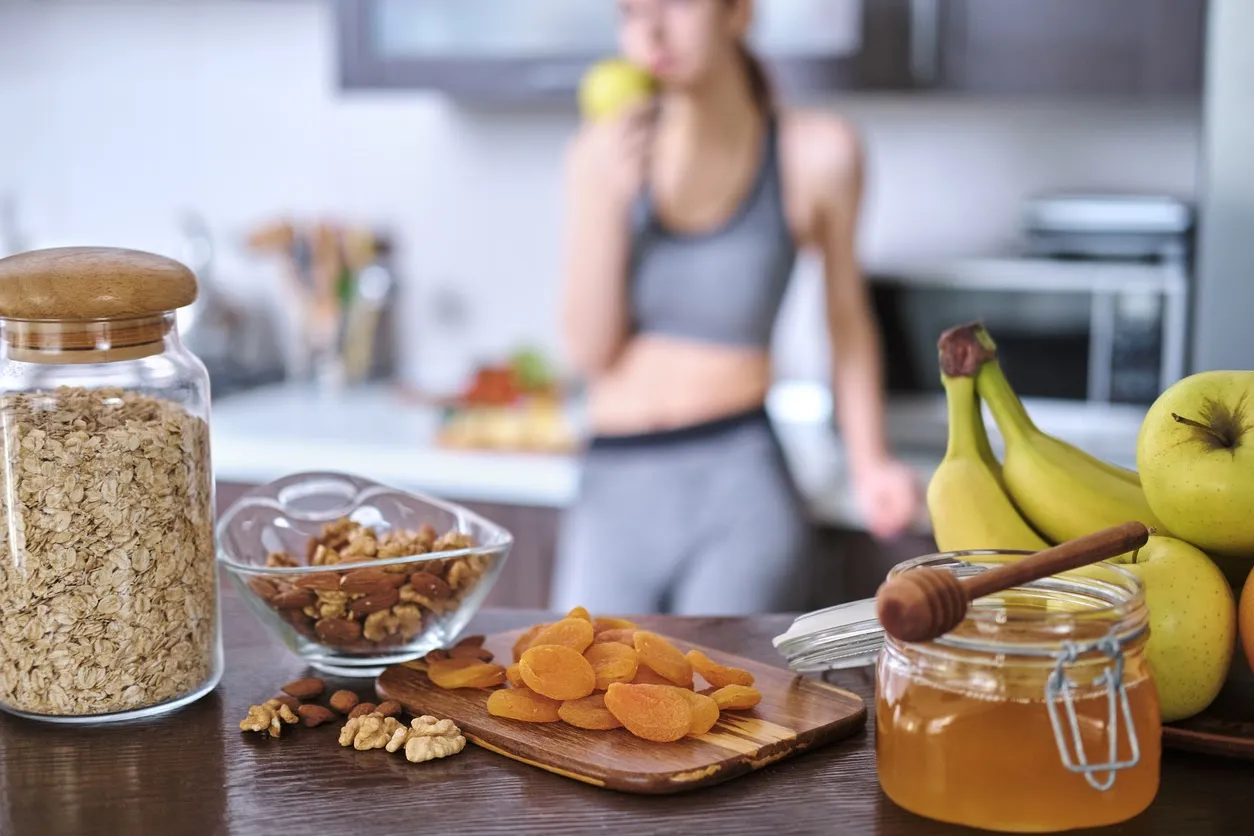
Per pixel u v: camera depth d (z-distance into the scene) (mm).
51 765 827
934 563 776
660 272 2383
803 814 746
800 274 2814
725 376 2373
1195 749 814
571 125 2932
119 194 3234
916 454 2418
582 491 2400
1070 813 694
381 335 3111
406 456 2475
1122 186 2664
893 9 2289
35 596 879
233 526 1057
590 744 816
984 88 2297
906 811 747
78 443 872
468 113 2982
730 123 2322
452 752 834
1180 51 2213
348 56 2570
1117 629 696
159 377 919
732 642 1052
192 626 923
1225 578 838
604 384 2449
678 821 738
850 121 2771
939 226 2770
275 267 3135
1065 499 876
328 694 951
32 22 3207
